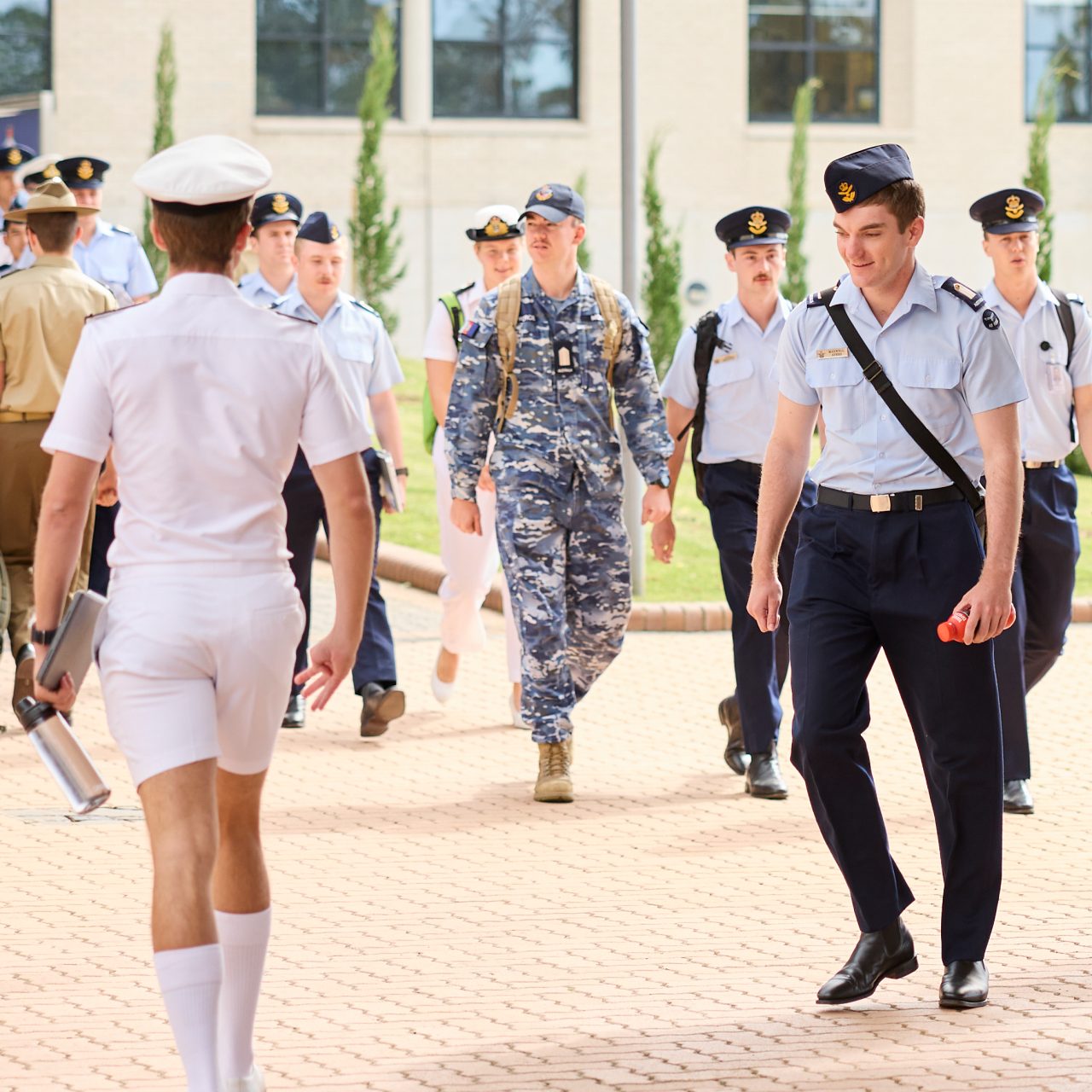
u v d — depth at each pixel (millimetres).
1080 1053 7566
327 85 42781
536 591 12445
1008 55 45562
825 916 9766
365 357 14938
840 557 8297
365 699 14531
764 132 44344
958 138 45438
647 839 11508
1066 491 12812
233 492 6488
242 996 6867
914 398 8094
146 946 9133
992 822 8203
